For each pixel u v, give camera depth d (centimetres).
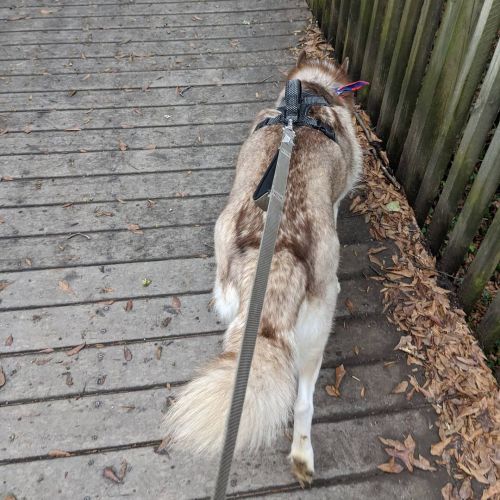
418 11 280
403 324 244
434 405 214
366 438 204
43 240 279
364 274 267
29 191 307
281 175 157
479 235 325
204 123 363
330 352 233
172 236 284
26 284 257
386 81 341
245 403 134
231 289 174
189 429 127
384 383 222
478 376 222
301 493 188
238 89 396
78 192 308
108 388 217
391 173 330
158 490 188
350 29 389
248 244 176
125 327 240
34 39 447
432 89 263
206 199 306
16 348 230
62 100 379
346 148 240
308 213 185
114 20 477
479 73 228
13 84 394
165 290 256
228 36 459
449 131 251
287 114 223
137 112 371
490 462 195
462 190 250
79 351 230
